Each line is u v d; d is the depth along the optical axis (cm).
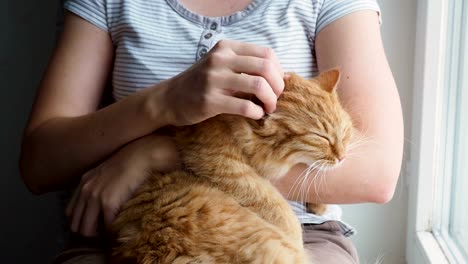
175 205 96
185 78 96
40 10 163
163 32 117
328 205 118
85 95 121
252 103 91
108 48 124
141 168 102
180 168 103
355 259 114
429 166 141
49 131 112
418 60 140
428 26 135
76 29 124
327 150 101
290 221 102
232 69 92
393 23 146
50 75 122
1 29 164
